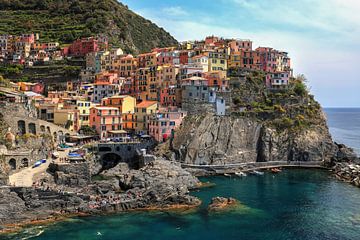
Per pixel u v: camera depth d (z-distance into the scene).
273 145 159.00
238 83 179.50
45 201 91.00
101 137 149.88
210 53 188.50
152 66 189.12
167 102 171.25
